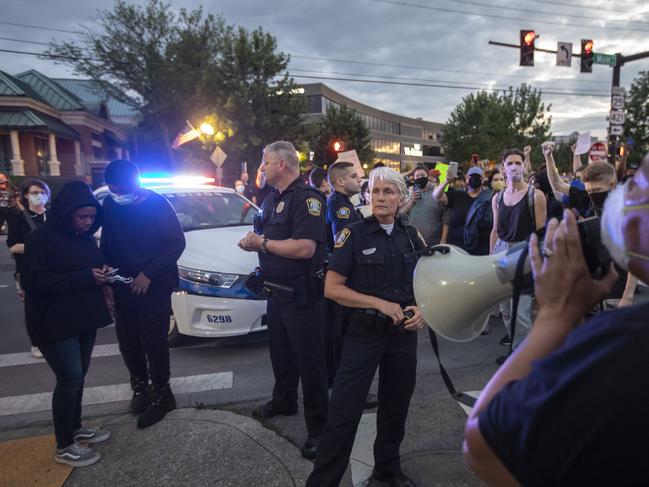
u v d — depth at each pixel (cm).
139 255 302
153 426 296
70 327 255
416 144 9212
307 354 264
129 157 4150
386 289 217
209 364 408
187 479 244
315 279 264
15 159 2484
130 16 3189
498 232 387
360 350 215
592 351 63
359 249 218
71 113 3138
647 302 66
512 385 72
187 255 434
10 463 261
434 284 122
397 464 236
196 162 3167
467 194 539
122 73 3328
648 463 58
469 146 4012
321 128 4141
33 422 313
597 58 1361
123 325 312
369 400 334
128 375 388
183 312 416
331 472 211
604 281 81
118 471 252
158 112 3372
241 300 414
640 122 2745
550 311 83
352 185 366
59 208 256
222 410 318
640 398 58
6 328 538
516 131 3922
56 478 247
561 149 3847
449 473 248
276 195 289
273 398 312
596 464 60
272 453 265
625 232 66
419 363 401
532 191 363
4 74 2680
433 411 313
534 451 63
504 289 106
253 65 3138
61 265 253
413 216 553
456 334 122
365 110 7275
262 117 3198
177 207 525
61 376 259
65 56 3166
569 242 80
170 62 3250
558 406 62
